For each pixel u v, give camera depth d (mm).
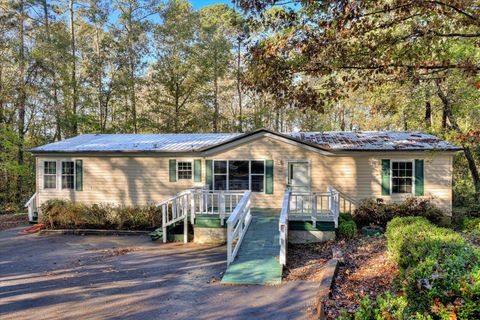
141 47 26422
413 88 10820
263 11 5633
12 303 6359
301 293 6461
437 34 5680
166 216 11898
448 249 4680
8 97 20328
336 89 6297
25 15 21312
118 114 27328
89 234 13141
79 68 25938
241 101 32406
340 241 10102
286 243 8984
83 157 14945
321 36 5594
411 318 2814
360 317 2893
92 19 25281
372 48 5867
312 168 13430
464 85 11156
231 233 8195
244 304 6066
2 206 22172
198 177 14266
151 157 14625
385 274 6461
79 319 5641
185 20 27219
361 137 14672
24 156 23641
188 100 28828
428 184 12734
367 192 13141
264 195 13727
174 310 5898
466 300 3082
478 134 7348
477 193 15023
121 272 8195
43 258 9672
